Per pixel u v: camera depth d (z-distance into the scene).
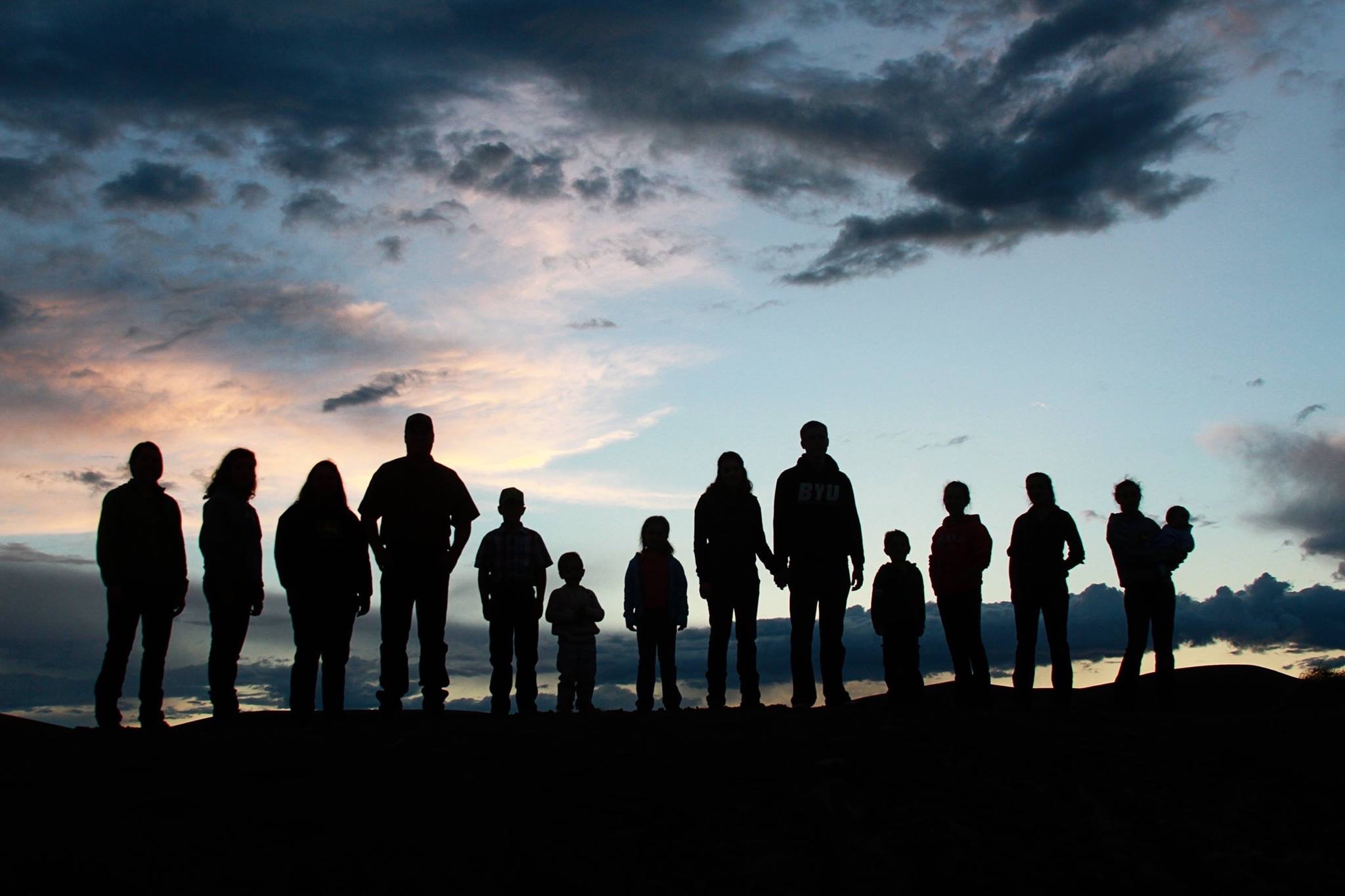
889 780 5.95
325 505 8.81
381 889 4.52
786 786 5.81
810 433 9.94
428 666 8.98
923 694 11.02
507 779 5.89
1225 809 5.66
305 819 5.22
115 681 8.52
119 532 8.62
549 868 4.77
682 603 11.32
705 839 5.11
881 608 11.12
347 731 7.27
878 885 4.72
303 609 8.64
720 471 10.41
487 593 10.83
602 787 5.78
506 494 10.95
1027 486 10.44
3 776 5.79
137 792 5.57
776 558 9.92
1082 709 8.23
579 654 11.75
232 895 4.41
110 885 4.44
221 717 8.98
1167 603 10.98
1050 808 5.59
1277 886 4.83
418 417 9.13
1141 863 5.02
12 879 4.45
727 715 8.12
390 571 8.84
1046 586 10.22
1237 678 12.34
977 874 4.86
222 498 9.21
